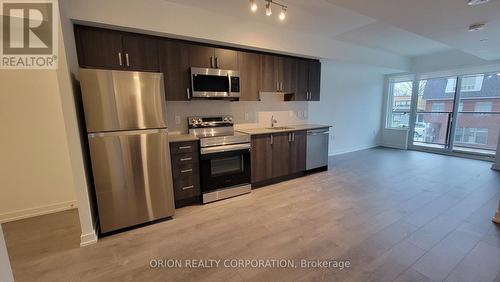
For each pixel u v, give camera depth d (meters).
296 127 4.06
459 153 5.27
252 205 2.85
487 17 2.46
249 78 3.35
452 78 5.30
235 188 3.12
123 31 2.44
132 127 2.23
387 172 4.12
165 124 2.40
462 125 5.31
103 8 2.20
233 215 2.60
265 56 3.48
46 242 2.13
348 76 5.57
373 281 1.59
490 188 3.26
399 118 6.39
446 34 3.04
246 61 3.29
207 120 3.36
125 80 2.14
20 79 2.47
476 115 5.11
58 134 2.70
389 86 6.42
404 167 4.43
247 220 2.48
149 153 2.35
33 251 1.99
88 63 2.29
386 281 1.59
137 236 2.21
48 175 2.69
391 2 2.10
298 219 2.48
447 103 5.44
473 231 2.18
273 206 2.81
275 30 3.35
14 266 1.80
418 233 2.16
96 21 2.18
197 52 2.90
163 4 2.49
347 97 5.64
